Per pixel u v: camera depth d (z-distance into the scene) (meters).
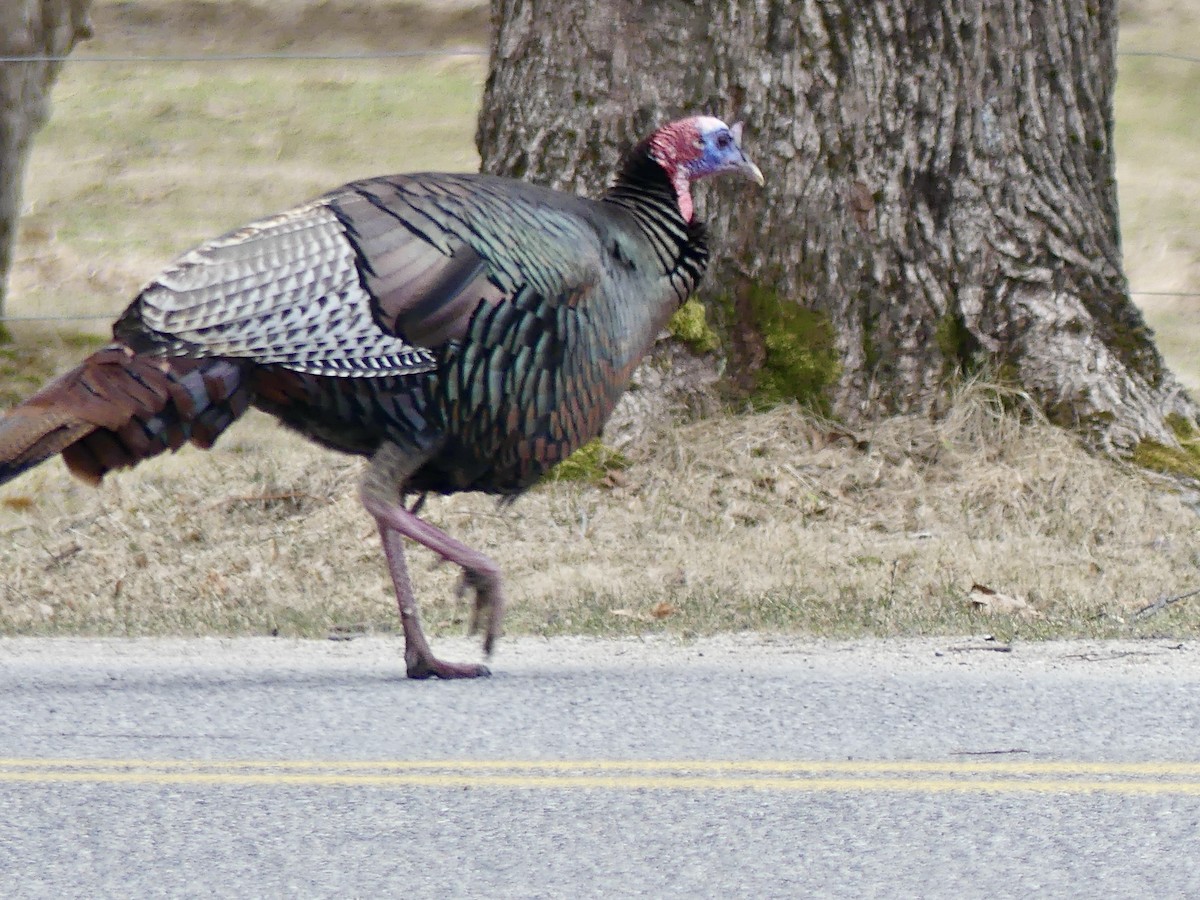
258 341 19.77
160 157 75.19
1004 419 33.34
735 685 21.48
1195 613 26.31
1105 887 14.49
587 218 21.80
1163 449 33.50
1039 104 34.44
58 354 48.16
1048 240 34.34
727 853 15.34
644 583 28.61
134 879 14.77
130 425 19.38
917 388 33.97
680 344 34.03
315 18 95.88
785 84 33.75
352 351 20.08
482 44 93.50
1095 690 21.02
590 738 19.05
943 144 33.97
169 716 20.09
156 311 19.61
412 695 21.06
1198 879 14.67
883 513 32.12
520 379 20.91
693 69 33.81
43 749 18.67
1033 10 34.38
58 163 73.75
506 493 22.34
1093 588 27.95
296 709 20.41
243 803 16.77
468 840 15.71
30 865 15.10
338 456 34.28
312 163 75.44
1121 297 34.97
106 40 92.38
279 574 30.06
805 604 26.88
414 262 20.25
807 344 33.97
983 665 22.61
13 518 33.41
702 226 23.16
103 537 32.03
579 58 34.12
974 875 14.79
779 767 17.86
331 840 15.73
